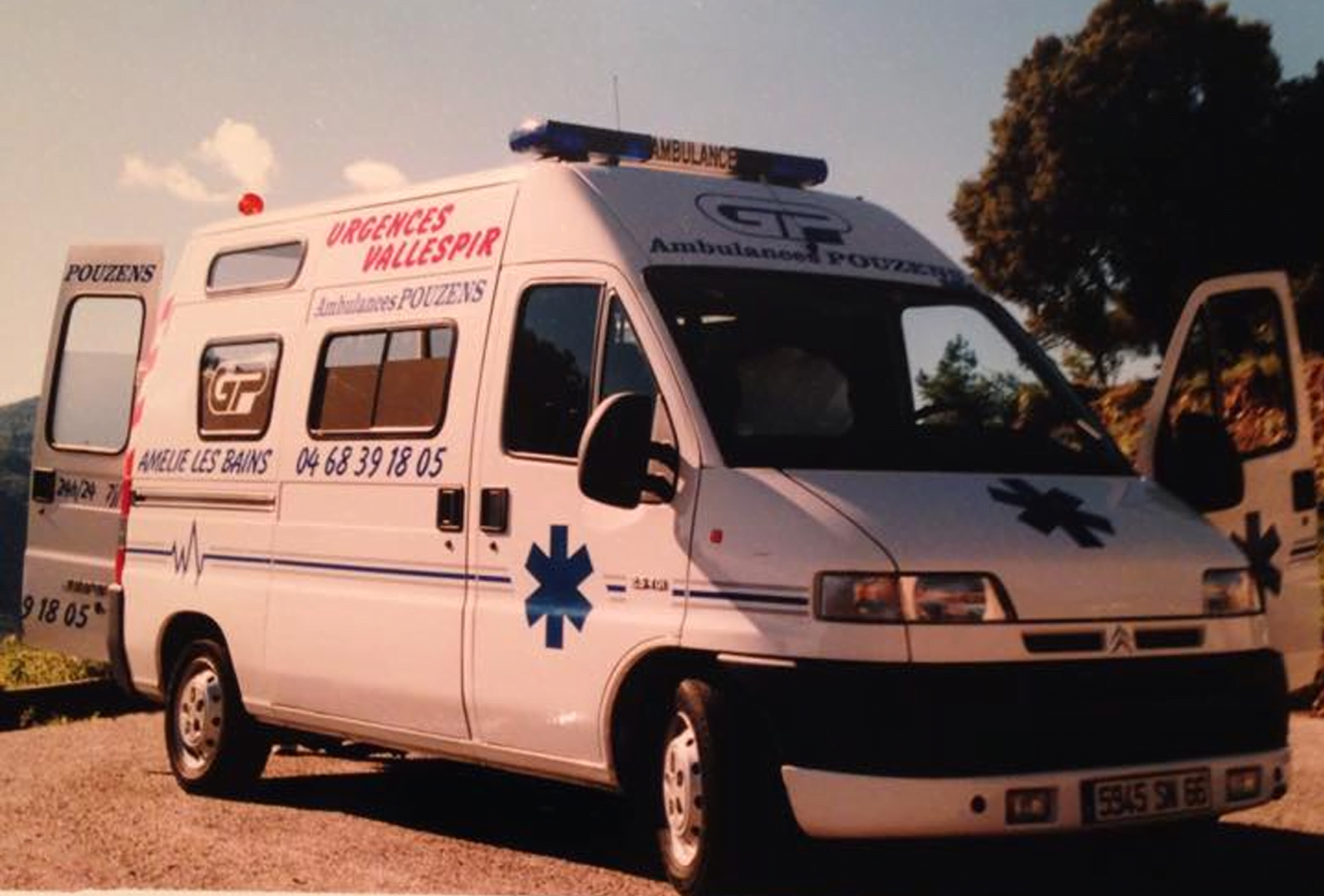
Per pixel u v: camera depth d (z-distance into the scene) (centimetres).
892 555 601
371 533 801
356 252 860
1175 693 622
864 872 695
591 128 791
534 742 712
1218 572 641
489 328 760
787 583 612
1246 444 805
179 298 982
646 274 703
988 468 671
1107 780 598
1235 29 4444
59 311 1075
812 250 743
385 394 812
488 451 743
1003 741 590
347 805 885
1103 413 1797
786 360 689
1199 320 803
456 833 805
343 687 814
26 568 1080
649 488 659
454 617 749
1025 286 4578
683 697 641
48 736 1122
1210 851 729
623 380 695
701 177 767
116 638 971
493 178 795
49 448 1077
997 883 679
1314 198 4353
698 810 639
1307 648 796
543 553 709
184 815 851
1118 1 4519
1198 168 4366
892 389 702
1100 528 638
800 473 643
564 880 691
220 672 899
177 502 941
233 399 914
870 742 589
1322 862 705
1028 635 601
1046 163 4491
